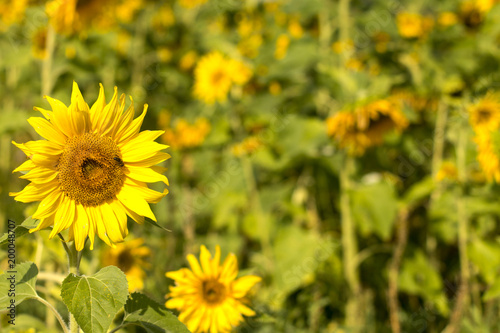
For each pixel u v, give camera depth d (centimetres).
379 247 352
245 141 429
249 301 229
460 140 344
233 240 414
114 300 145
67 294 143
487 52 404
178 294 218
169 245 380
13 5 408
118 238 162
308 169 404
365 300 350
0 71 480
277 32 495
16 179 468
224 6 552
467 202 339
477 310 313
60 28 367
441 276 396
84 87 470
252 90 462
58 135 157
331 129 344
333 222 412
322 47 424
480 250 331
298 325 322
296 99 434
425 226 397
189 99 588
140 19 591
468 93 355
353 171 382
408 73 407
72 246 163
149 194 165
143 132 167
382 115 353
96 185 158
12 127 345
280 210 438
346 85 357
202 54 585
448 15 477
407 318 345
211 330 217
